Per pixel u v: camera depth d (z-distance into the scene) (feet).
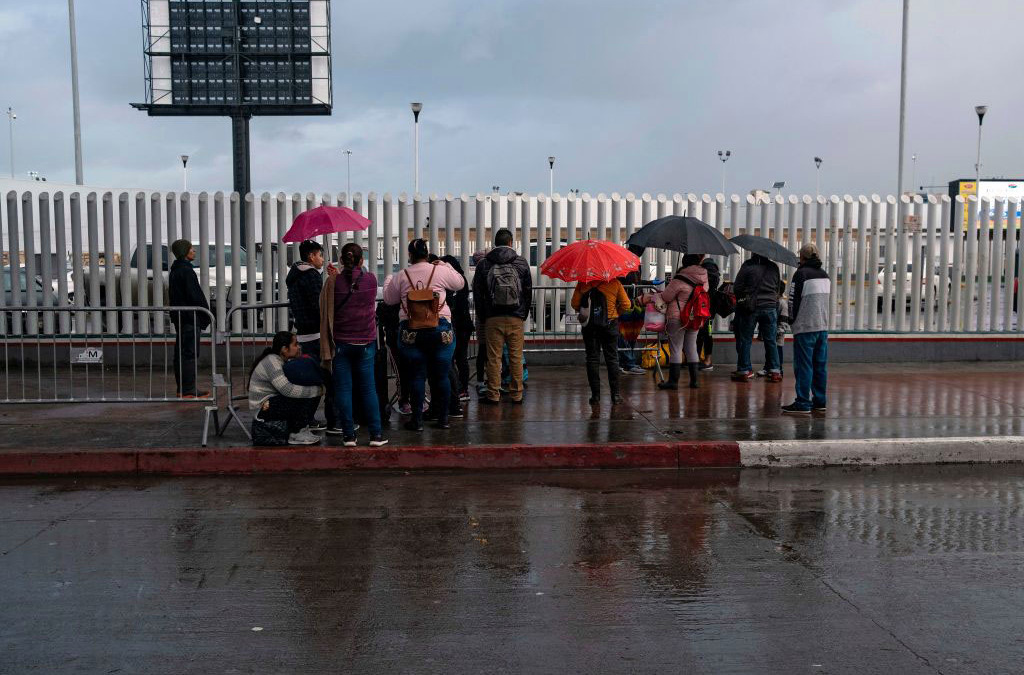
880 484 24.59
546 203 45.27
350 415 26.43
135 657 13.50
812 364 31.89
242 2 81.46
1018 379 40.40
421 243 28.53
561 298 45.21
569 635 14.29
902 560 18.01
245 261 46.39
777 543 19.16
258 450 25.94
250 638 14.19
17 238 43.34
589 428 29.19
